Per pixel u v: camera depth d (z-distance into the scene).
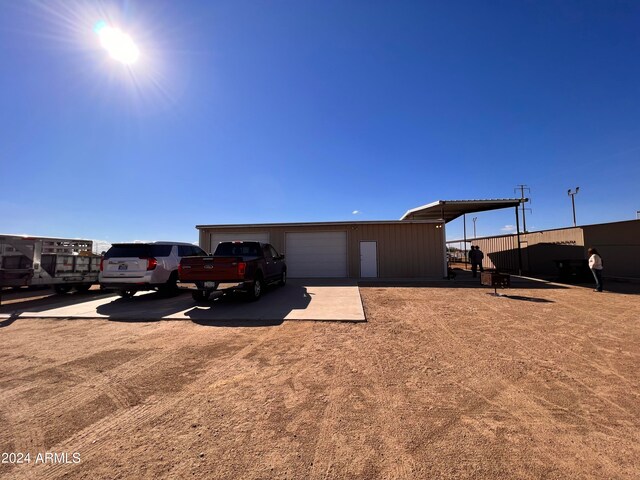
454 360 4.57
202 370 4.27
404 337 5.73
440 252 16.25
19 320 7.32
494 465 2.37
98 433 2.84
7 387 3.78
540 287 12.63
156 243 9.98
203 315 7.52
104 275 9.38
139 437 2.77
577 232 18.36
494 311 7.93
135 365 4.46
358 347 5.18
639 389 3.62
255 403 3.35
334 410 3.19
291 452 2.54
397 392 3.58
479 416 3.07
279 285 12.47
